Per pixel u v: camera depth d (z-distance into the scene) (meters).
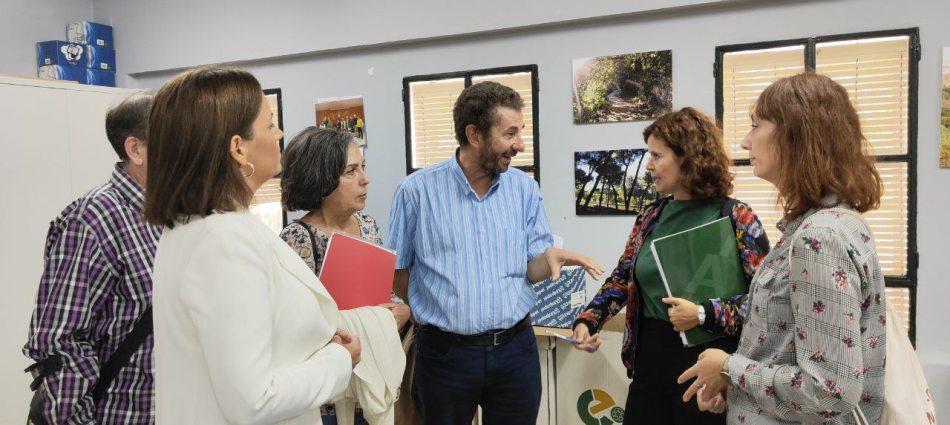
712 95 2.77
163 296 0.93
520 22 3.00
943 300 2.49
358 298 1.44
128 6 3.95
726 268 1.55
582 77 2.96
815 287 0.96
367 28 3.33
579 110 2.99
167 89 0.91
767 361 1.07
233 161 0.93
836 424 1.01
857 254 0.96
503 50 3.14
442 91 3.30
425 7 3.19
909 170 2.50
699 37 2.76
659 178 1.67
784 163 1.04
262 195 3.77
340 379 1.00
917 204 2.51
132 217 1.31
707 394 1.16
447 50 3.26
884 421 1.03
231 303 0.84
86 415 1.24
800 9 2.60
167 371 0.93
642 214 1.84
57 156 2.75
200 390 0.89
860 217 1.00
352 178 1.68
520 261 1.88
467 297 1.77
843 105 1.02
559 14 2.91
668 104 2.82
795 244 1.00
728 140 2.79
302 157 1.63
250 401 0.83
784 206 1.09
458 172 1.86
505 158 1.76
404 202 1.91
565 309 2.53
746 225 1.57
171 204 0.89
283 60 3.65
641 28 2.86
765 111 1.08
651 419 1.67
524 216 1.95
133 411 1.28
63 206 2.78
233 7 3.66
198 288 0.85
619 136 2.94
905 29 2.45
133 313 1.29
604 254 3.01
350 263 1.42
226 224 0.88
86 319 1.23
